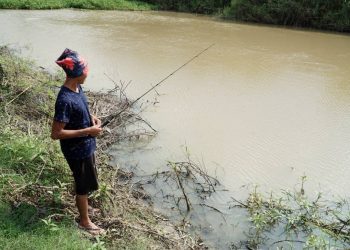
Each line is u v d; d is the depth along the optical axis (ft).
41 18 64.08
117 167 19.62
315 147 23.36
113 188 17.06
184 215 16.94
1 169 16.05
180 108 28.53
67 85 12.69
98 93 29.27
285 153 22.56
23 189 14.98
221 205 17.80
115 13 76.84
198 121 26.50
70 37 50.14
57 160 17.17
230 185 19.33
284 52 47.32
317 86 34.60
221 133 24.85
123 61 39.86
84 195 13.35
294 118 27.48
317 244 14.62
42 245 12.34
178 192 18.62
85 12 75.25
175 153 22.27
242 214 17.20
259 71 38.60
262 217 15.96
